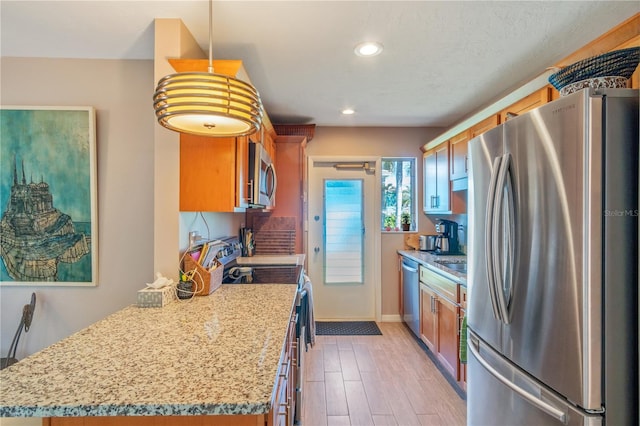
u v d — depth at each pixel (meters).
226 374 0.90
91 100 2.03
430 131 3.97
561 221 1.11
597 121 1.03
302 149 3.57
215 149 1.67
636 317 1.04
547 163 1.17
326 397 2.35
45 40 1.83
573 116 1.07
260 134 2.47
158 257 1.67
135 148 2.03
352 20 1.68
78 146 2.01
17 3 1.50
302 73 2.34
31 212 2.01
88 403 0.76
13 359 1.92
